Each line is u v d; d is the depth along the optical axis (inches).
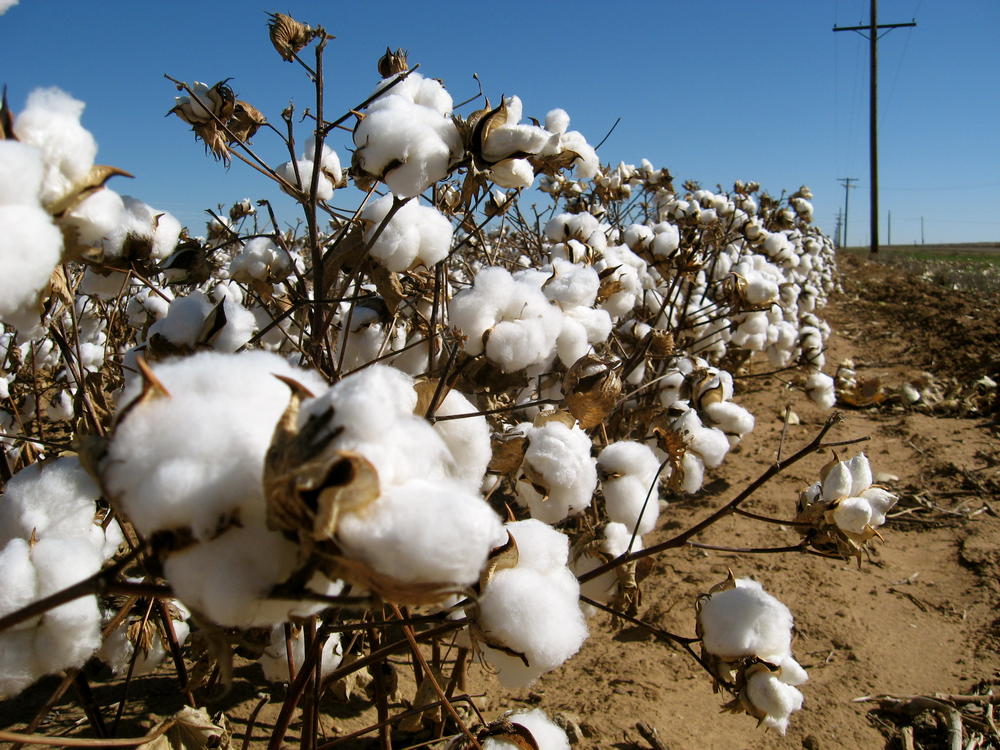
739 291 158.6
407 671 116.1
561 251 142.0
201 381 33.7
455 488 31.3
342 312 108.8
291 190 85.0
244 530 31.1
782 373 377.4
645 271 192.7
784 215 286.8
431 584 28.6
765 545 174.2
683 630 136.2
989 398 330.3
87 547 53.4
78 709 100.3
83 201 43.7
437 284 90.2
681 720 109.9
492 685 116.5
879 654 132.7
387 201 79.7
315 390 35.6
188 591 31.2
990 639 138.4
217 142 85.6
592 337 99.0
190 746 64.2
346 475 28.0
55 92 44.3
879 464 247.6
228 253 165.6
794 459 79.9
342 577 30.6
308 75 80.8
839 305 863.7
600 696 114.5
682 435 112.2
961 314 676.1
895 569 168.6
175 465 30.2
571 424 85.7
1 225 34.9
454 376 74.8
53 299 61.8
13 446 104.7
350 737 71.4
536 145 72.6
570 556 101.2
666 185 253.8
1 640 50.1
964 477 231.0
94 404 78.3
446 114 88.4
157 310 116.8
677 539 83.3
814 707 116.9
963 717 115.0
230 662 33.1
